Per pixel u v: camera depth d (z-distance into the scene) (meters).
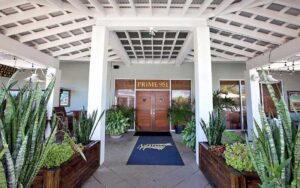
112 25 3.83
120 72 8.38
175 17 3.79
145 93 8.46
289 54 4.20
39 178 1.96
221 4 3.32
